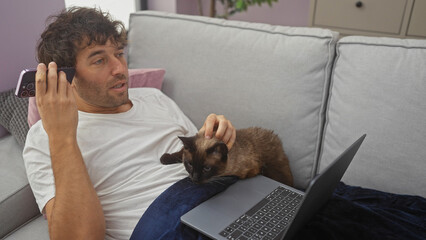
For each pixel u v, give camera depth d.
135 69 1.53
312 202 0.88
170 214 1.02
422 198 1.17
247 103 1.42
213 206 1.06
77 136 1.13
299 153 1.38
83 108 1.22
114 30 1.14
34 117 1.26
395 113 1.20
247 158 1.22
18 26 1.52
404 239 0.98
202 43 1.50
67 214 0.94
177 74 1.56
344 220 1.04
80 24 1.08
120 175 1.13
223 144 1.15
